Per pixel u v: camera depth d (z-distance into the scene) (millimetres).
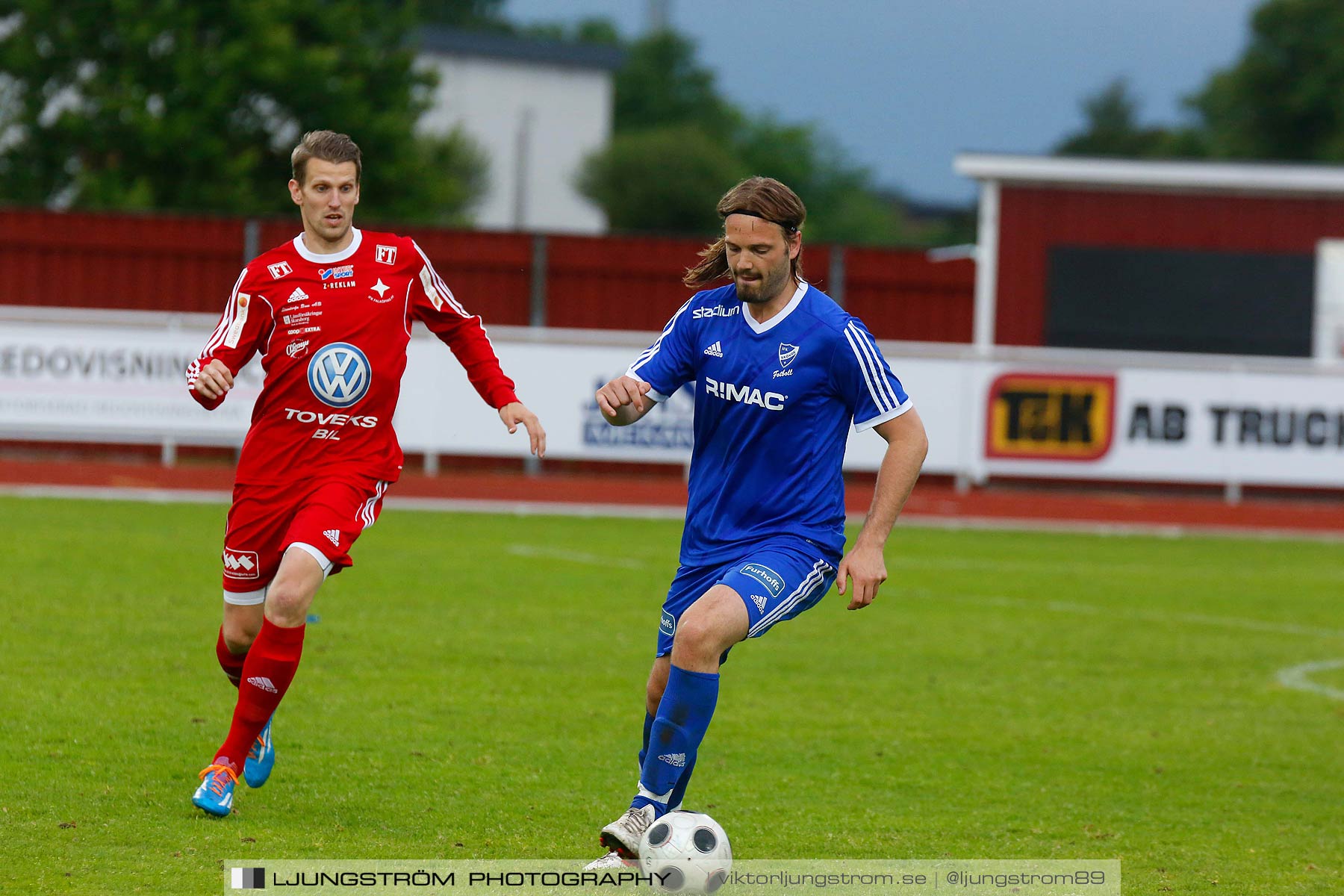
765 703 27750
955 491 65312
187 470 63281
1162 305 85375
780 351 16859
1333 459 63812
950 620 38438
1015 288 84938
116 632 30938
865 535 16656
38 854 16797
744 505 17188
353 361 18812
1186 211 85250
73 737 22406
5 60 125188
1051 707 28469
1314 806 21969
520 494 64688
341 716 24844
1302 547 60812
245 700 18594
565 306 78000
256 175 132375
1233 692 30703
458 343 19969
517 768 21984
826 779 22359
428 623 34125
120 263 77000
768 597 16422
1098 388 63562
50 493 60719
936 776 22844
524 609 36719
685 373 17656
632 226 199375
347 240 19031
